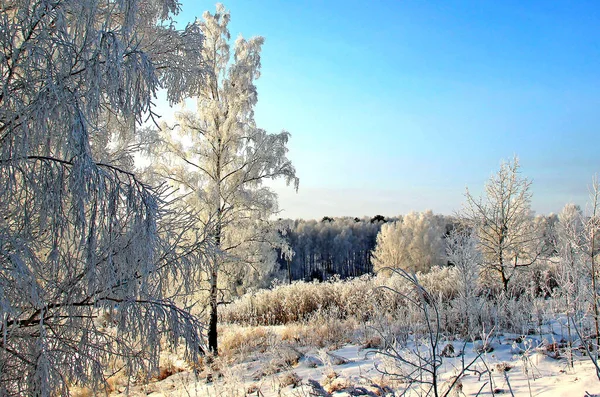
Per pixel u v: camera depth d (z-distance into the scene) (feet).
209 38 33.06
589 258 18.92
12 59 12.57
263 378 21.31
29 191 12.67
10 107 12.69
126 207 12.86
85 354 13.25
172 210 14.19
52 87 11.51
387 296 38.22
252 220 32.96
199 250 14.85
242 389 19.17
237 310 52.90
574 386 12.17
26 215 12.29
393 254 113.60
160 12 17.11
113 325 14.06
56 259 12.00
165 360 27.50
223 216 29.50
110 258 11.89
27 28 12.57
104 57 12.50
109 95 12.51
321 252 221.25
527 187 38.58
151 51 16.56
